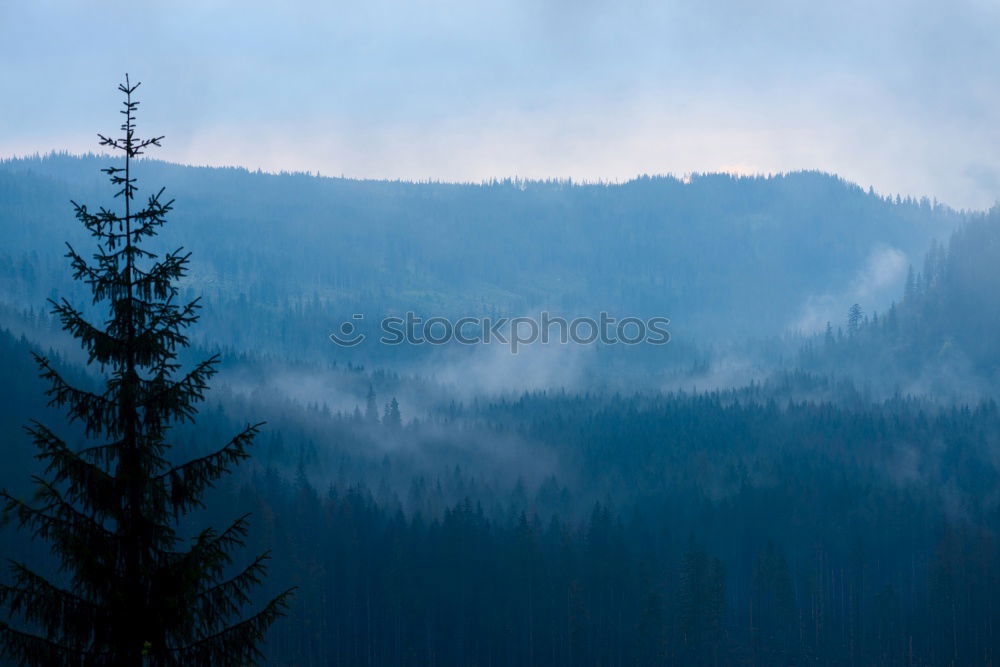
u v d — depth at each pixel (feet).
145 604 70.90
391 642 627.87
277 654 563.07
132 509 72.43
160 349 72.49
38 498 69.26
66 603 68.95
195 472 73.61
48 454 69.82
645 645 614.34
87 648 69.41
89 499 70.95
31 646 67.92
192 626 71.77
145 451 72.90
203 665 71.26
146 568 72.02
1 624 67.26
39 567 427.74
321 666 589.32
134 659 69.97
